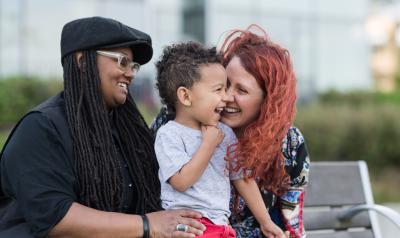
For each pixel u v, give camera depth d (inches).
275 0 710.5
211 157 118.7
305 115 414.3
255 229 131.6
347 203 167.0
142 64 126.8
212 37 678.5
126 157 122.7
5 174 114.7
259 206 124.7
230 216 130.8
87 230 109.3
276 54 124.0
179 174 113.9
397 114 429.4
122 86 119.6
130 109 126.8
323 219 164.2
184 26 668.1
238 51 126.0
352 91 667.4
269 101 121.5
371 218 167.0
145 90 557.3
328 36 739.4
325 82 733.9
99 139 114.8
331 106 468.1
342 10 749.9
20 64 536.4
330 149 409.7
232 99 123.3
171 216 113.3
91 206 113.8
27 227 112.9
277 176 129.6
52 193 109.5
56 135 112.3
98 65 117.0
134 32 119.6
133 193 121.9
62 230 109.0
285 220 133.0
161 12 655.1
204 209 116.8
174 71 116.8
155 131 133.7
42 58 545.3
